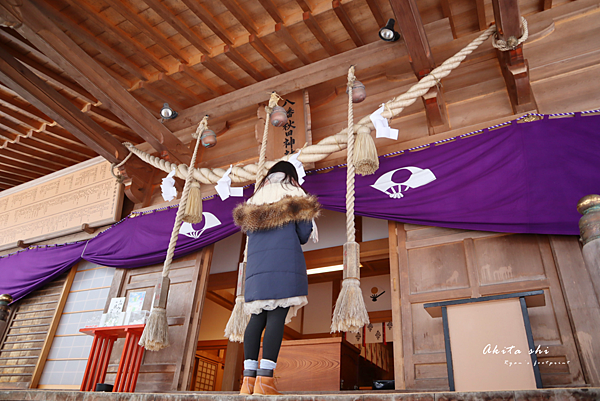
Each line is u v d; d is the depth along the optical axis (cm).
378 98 477
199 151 569
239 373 586
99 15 428
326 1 423
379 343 736
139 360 393
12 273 623
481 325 235
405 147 419
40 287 622
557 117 351
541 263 325
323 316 727
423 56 381
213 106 500
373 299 703
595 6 389
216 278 655
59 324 576
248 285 205
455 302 244
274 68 503
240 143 558
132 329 378
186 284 489
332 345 398
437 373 325
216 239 479
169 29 457
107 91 444
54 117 483
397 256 385
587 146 329
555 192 326
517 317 229
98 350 402
